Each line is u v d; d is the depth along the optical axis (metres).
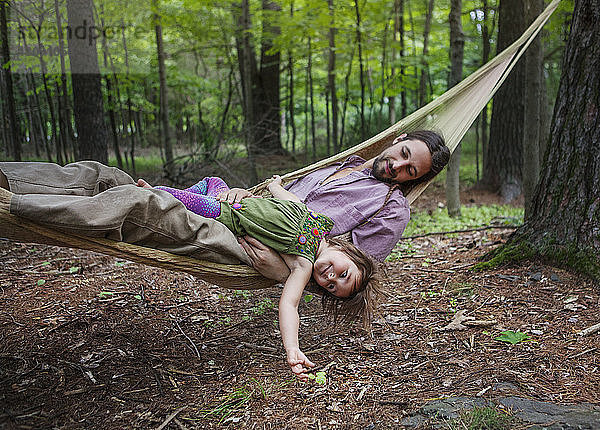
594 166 3.65
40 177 2.49
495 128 8.39
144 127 16.28
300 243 2.66
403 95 9.00
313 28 8.62
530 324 3.12
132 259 2.44
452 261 4.56
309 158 11.84
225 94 12.44
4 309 3.47
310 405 2.42
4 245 4.91
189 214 2.58
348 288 2.66
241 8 9.48
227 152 7.97
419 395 2.43
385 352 2.94
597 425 2.01
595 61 3.62
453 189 6.74
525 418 2.13
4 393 2.48
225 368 2.82
